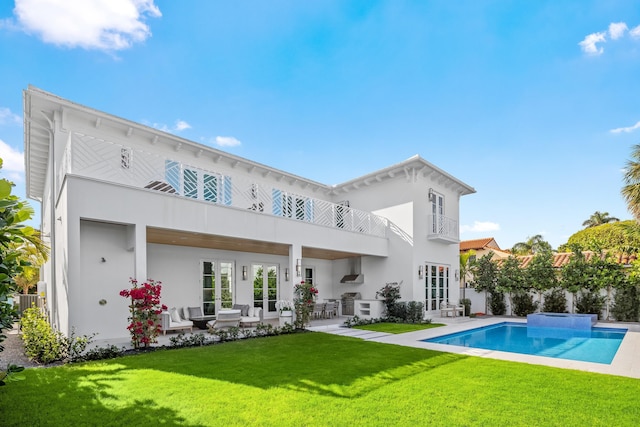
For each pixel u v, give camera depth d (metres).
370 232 16.31
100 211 8.12
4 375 3.18
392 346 8.84
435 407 4.62
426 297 16.36
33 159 13.38
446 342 10.70
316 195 18.12
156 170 10.97
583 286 15.84
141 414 4.34
